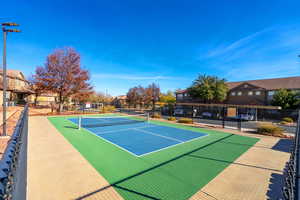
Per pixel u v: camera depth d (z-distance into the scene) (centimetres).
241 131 1234
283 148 747
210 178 432
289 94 2438
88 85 2389
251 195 357
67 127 1154
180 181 412
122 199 329
